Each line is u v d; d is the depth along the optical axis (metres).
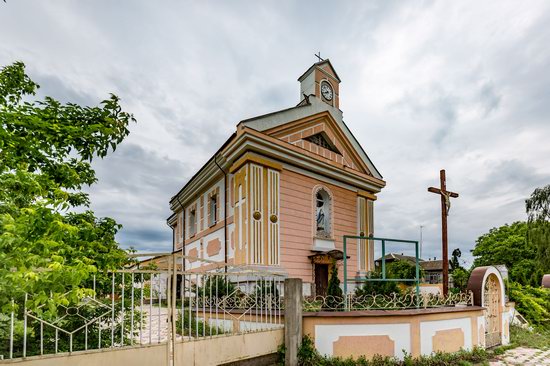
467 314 9.36
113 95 4.72
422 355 8.11
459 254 29.56
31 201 4.09
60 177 4.60
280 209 14.29
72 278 3.14
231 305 8.86
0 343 4.57
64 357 4.45
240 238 13.58
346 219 17.09
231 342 6.74
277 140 14.05
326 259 15.12
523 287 18.91
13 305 3.25
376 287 10.48
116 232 5.63
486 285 10.64
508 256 37.44
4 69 5.71
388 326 8.00
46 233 3.25
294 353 7.68
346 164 17.58
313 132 16.22
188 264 20.30
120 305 5.76
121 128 4.67
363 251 17.61
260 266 12.98
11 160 3.96
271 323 7.90
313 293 13.86
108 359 4.87
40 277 3.04
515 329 13.05
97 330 5.47
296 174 15.23
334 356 7.80
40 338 4.66
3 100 4.89
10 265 2.93
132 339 5.24
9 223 3.05
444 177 13.78
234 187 14.54
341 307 8.56
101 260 4.49
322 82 17.39
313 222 15.48
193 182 18.50
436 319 8.57
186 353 5.87
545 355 9.66
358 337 7.88
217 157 15.00
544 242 24.88
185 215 22.14
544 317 15.53
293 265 14.31
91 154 4.50
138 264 5.99
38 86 5.98
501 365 8.58
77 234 4.02
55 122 4.34
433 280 44.78
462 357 8.64
